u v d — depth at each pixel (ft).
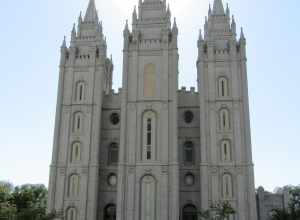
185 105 239.09
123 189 213.05
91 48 246.68
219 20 247.70
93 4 263.90
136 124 224.53
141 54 237.86
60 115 234.38
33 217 164.04
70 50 247.09
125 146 220.64
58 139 229.86
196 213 219.00
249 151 217.15
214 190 212.02
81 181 220.43
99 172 229.04
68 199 218.18
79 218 213.87
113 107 241.96
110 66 270.05
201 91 229.04
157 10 247.29
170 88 228.63
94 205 215.72
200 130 224.12
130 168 216.74
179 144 231.50
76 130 231.09
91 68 242.37
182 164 227.20
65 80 242.37
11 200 200.44
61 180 221.66
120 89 244.22
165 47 236.43
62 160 225.56
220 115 225.97
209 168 216.13
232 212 190.08
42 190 281.54
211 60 236.02
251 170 213.87
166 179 212.02
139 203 210.79
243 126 222.89
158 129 222.48
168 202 208.85
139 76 233.55
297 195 274.57
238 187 211.82
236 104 227.20
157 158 217.15
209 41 239.71
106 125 239.50
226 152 219.00
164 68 232.53
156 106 226.38
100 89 237.66
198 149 229.45
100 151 233.96
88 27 254.06
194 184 223.10
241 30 242.37
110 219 222.89
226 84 232.12
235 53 236.84
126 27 243.81
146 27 243.81
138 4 250.16
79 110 234.58
